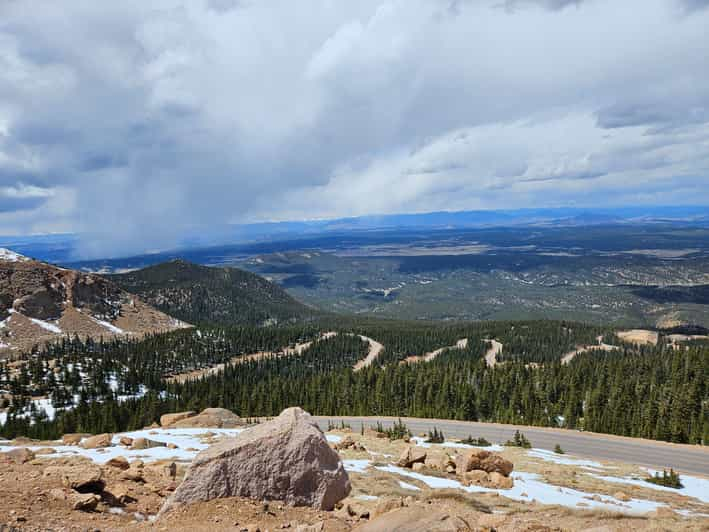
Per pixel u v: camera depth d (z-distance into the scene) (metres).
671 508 34.38
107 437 37.22
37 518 15.66
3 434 104.19
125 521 17.20
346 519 18.98
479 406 131.88
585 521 24.38
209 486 19.33
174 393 157.88
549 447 91.62
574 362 184.25
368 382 159.50
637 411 107.94
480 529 18.78
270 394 145.25
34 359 181.75
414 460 39.75
